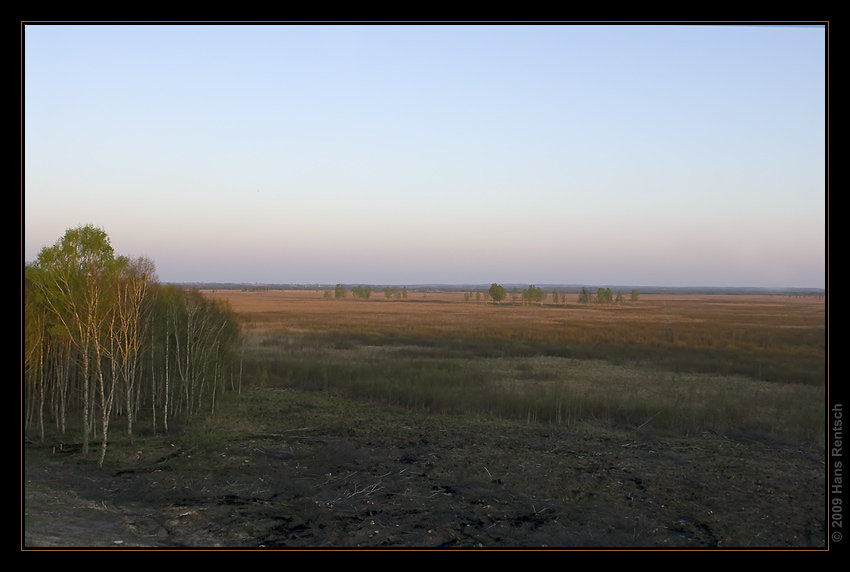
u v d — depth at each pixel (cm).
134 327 1405
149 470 1162
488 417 1706
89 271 1312
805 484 1147
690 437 1505
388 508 991
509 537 886
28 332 1285
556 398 1770
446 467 1226
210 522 909
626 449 1386
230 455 1276
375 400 1936
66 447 1295
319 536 869
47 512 879
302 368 2409
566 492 1091
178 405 1684
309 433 1502
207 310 1942
